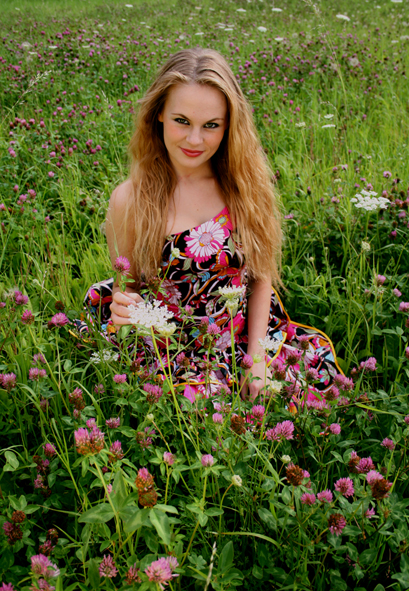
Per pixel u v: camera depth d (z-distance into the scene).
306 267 3.07
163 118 2.04
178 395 1.80
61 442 1.83
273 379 1.90
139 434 1.62
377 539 1.55
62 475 1.62
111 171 4.04
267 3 12.41
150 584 1.12
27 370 2.06
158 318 1.52
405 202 3.28
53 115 5.11
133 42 8.03
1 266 3.00
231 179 2.21
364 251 2.91
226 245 2.18
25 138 4.32
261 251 2.36
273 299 2.60
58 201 3.76
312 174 4.04
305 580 1.44
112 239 2.33
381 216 3.28
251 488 1.61
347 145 4.55
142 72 6.64
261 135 4.69
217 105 1.96
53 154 4.04
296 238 3.23
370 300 2.83
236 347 2.43
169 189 2.18
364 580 1.59
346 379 1.99
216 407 1.87
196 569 1.31
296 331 2.60
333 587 1.44
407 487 1.86
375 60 6.95
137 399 1.80
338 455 1.68
